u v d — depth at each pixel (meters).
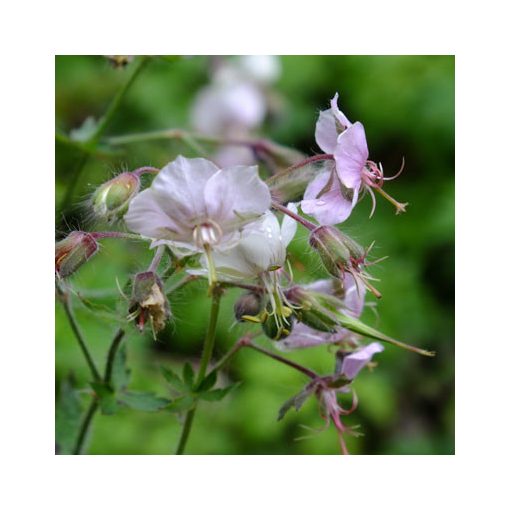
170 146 0.48
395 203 0.37
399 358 0.57
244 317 0.37
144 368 0.51
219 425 0.52
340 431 0.39
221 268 0.37
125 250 0.46
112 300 0.42
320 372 0.52
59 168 0.46
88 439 0.42
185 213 0.36
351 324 0.37
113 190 0.36
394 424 0.56
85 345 0.40
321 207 0.37
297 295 0.37
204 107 0.58
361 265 0.37
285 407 0.39
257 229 0.36
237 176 0.35
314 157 0.37
